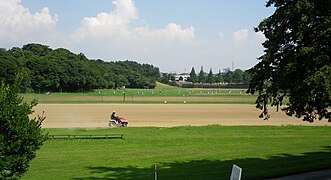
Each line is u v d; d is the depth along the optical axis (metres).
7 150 15.52
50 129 51.69
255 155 30.70
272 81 21.97
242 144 37.19
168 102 119.50
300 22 19.84
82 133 45.00
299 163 26.58
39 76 162.88
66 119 71.25
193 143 37.88
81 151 34.09
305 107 20.83
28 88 159.38
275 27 21.73
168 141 39.03
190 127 50.78
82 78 175.88
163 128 50.22
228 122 68.62
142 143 38.03
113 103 111.62
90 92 178.62
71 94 158.25
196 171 25.28
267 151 32.75
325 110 20.77
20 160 15.74
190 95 164.75
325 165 25.67
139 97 146.25
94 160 30.25
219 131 46.88
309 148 34.12
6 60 140.00
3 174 15.70
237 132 46.03
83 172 26.05
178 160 29.61
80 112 84.75
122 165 28.17
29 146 15.99
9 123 15.47
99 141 39.06
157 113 84.81
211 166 26.89
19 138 15.67
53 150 34.44
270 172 23.78
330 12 19.62
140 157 31.20
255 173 23.64
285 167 25.27
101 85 195.00
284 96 21.89
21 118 15.74
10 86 16.53
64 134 42.97
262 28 22.09
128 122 67.44
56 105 102.56
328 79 18.62
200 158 30.16
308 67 20.00
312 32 20.02
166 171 25.62
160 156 31.47
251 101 127.94
